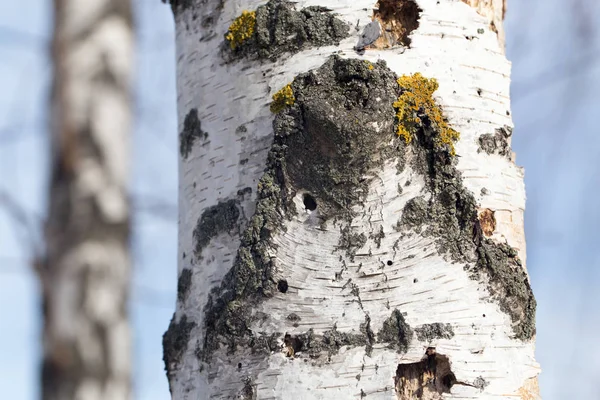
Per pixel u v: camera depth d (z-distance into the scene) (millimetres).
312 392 8609
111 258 7324
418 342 8664
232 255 9047
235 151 9195
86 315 7238
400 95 8945
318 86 8867
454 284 8828
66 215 7277
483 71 9328
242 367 8812
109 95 7344
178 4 10031
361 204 8797
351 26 9055
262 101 9125
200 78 9562
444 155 8977
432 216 8859
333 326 8680
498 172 9273
